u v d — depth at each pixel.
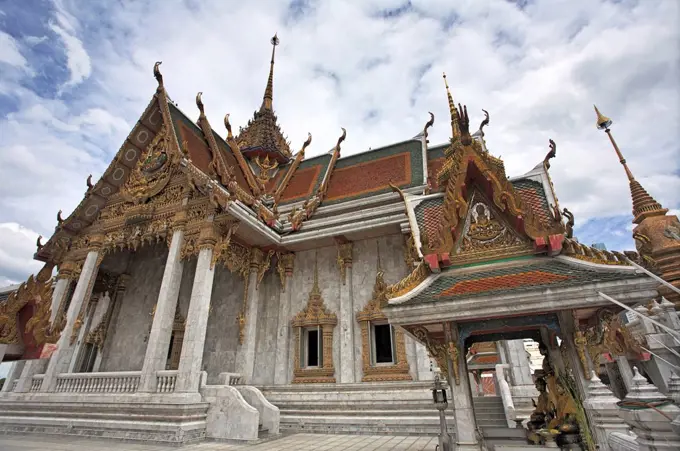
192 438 13.19
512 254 7.57
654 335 11.34
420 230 9.05
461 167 8.20
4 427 15.98
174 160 18.27
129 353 21.48
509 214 7.80
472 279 7.23
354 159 26.89
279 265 20.66
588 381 6.32
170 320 16.06
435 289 7.27
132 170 20.92
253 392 15.90
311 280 20.14
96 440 13.58
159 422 13.45
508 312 6.41
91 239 20.17
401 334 17.17
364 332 17.75
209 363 19.22
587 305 6.09
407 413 14.96
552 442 6.55
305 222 21.05
